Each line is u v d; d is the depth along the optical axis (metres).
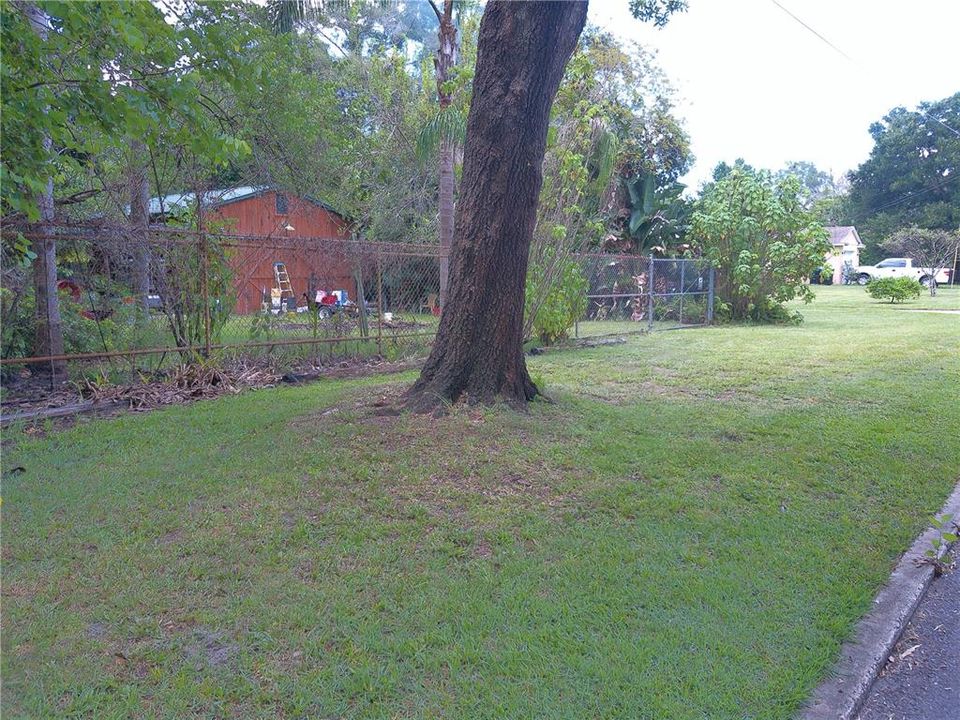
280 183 13.70
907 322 15.93
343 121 16.50
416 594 3.20
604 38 20.39
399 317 11.23
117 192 9.14
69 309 8.16
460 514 4.07
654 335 13.38
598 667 2.69
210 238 7.93
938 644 3.14
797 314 16.03
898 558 3.80
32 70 5.00
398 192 19.33
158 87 5.28
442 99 12.29
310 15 13.50
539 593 3.25
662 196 18.92
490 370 5.89
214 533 3.77
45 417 6.21
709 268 15.94
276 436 5.35
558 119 11.98
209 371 7.61
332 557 3.53
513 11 5.35
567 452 5.08
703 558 3.63
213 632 2.88
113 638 2.82
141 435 5.57
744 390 7.58
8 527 3.80
